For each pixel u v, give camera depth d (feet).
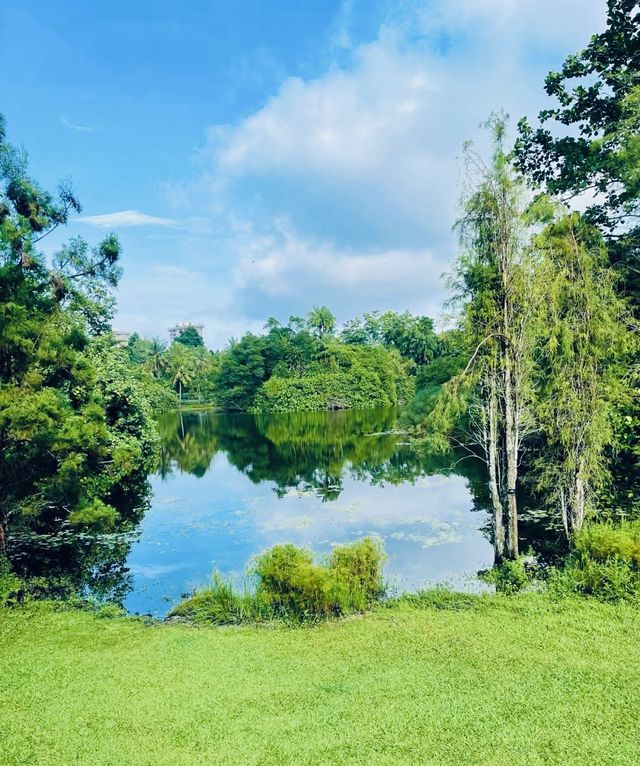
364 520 49.26
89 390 47.65
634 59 49.80
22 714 18.72
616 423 36.78
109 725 17.89
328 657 22.71
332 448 103.04
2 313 31.89
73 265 39.06
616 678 19.48
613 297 34.40
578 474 33.30
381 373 224.74
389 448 98.68
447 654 22.21
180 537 46.47
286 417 189.78
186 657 23.27
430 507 53.47
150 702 19.30
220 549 42.98
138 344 305.12
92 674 21.75
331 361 224.53
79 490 37.11
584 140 53.52
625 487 38.52
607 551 29.04
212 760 15.81
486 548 40.29
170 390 237.25
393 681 20.10
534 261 32.86
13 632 26.78
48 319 35.65
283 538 45.03
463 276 34.27
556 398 33.47
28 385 32.99
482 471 72.13
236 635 25.96
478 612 27.07
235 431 147.13
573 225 33.99
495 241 33.24
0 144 34.50
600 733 16.33
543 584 30.73
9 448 33.60
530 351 33.76
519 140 57.52
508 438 33.96
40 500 42.01
